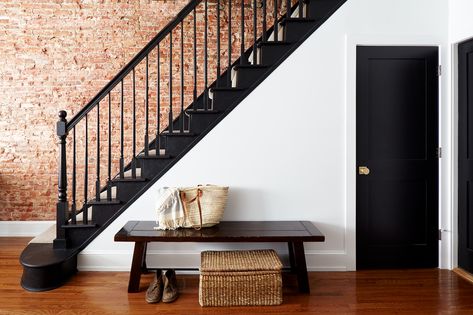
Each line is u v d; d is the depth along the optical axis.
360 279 3.01
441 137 3.26
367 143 3.24
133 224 3.02
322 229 3.21
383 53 3.22
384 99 3.24
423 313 2.42
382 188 3.25
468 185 3.12
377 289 2.81
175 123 4.33
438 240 3.27
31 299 2.62
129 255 3.18
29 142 4.39
